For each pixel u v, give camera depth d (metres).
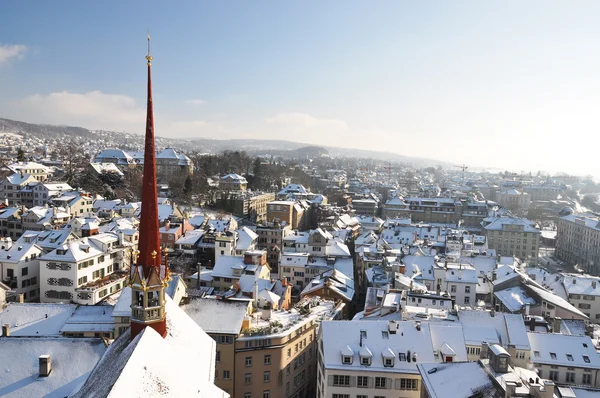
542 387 50.16
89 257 118.69
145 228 36.72
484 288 126.75
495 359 56.25
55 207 176.62
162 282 37.53
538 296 109.62
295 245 160.25
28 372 50.94
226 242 150.50
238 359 75.81
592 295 123.25
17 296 106.19
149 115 35.97
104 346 54.03
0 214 169.25
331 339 72.25
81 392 36.00
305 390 88.25
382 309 90.88
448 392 55.75
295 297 131.25
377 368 68.50
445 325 76.38
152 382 29.88
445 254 156.38
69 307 85.12
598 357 77.69
